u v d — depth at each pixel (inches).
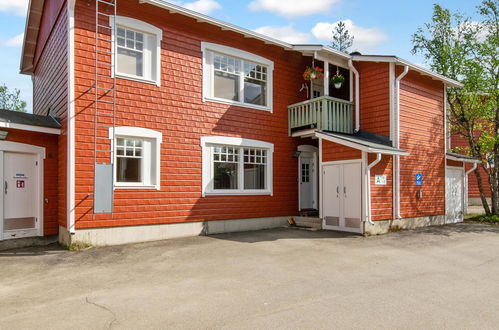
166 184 406.9
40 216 387.9
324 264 293.6
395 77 484.1
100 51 371.2
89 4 367.6
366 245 370.9
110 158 372.2
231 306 198.5
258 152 497.7
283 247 358.9
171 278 254.5
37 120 392.2
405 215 483.5
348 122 510.3
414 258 316.8
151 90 401.4
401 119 486.3
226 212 454.6
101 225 363.9
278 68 518.3
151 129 398.9
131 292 224.1
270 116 506.0
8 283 247.6
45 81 491.8
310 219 493.4
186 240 395.9
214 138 446.9
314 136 509.0
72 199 349.7
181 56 424.8
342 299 210.4
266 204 494.3
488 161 622.2
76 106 355.9
